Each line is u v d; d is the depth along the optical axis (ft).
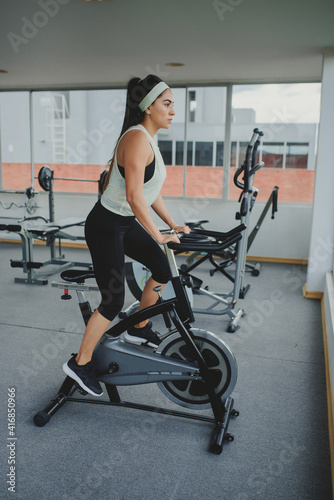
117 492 5.16
